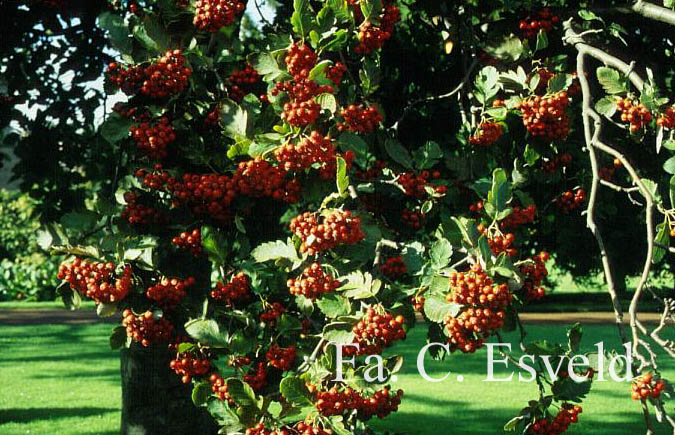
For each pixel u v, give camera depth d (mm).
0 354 12617
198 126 3885
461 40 4559
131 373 5449
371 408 3215
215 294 3686
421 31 5309
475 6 5258
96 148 6270
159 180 3670
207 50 3945
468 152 3975
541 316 18891
